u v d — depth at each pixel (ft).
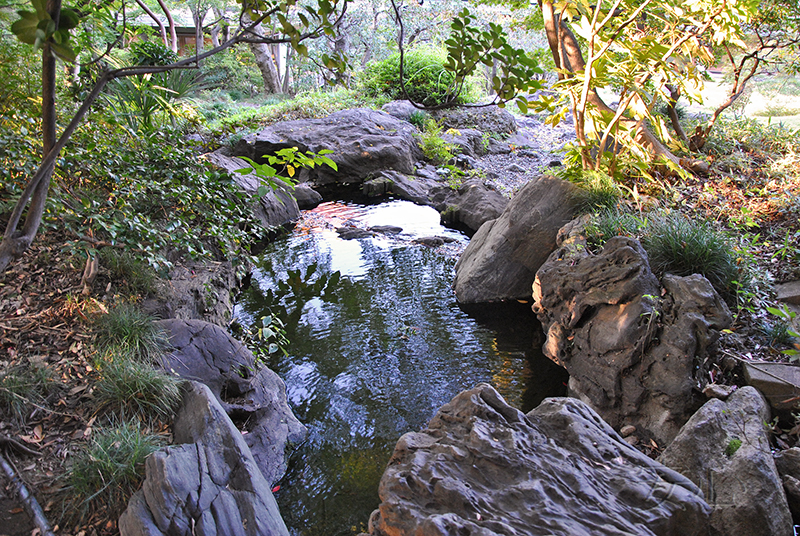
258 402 13.75
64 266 14.79
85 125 17.24
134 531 8.84
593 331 14.89
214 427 10.97
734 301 15.03
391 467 7.84
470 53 6.85
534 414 9.18
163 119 27.43
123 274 15.37
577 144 24.14
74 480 9.81
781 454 10.07
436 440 8.54
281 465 12.50
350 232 28.73
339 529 10.86
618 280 14.67
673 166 22.65
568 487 7.30
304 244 27.61
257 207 28.60
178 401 11.94
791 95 39.27
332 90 60.90
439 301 21.29
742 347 13.41
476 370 16.56
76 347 12.67
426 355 17.34
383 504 7.16
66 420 11.17
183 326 14.24
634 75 21.84
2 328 12.64
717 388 12.00
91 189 16.67
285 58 83.05
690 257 15.66
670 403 12.62
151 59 31.45
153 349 13.15
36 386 11.52
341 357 17.13
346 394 15.29
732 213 20.39
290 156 9.73
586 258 16.15
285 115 46.70
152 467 9.58
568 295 16.11
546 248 20.92
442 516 6.56
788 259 16.87
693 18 20.68
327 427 13.96
